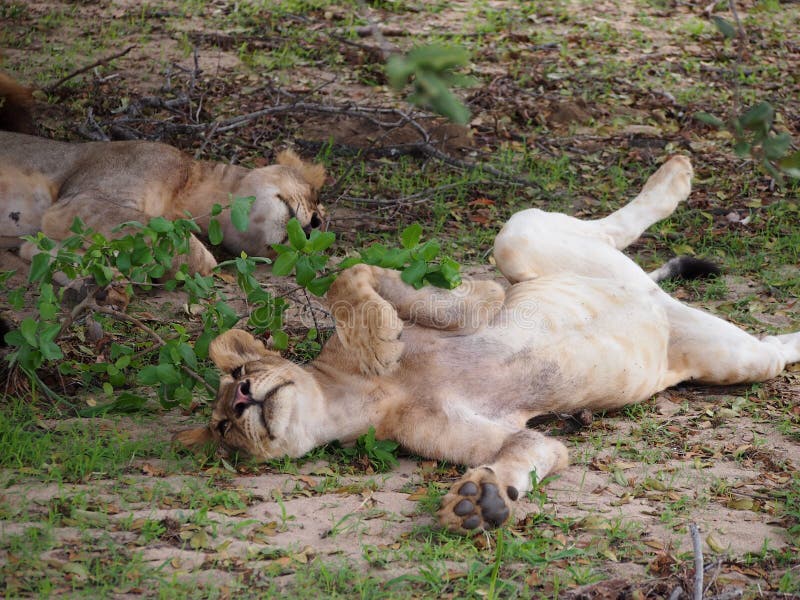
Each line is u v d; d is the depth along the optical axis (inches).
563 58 1183.6
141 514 383.6
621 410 520.1
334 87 1052.5
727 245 760.3
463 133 933.8
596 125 994.1
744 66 1198.3
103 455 435.5
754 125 290.5
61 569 334.0
